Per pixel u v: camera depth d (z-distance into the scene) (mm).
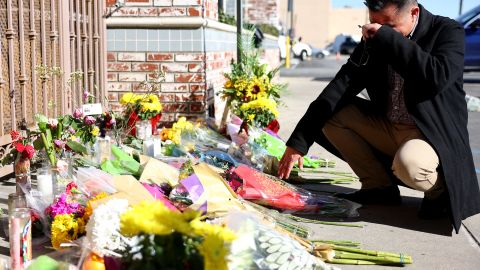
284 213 4293
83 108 4914
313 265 3031
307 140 4266
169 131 5691
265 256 2904
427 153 3941
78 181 3635
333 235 3918
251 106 5832
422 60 3758
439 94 4020
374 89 4387
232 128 5988
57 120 4402
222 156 5113
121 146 5016
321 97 4359
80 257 2883
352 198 4645
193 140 5684
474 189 4070
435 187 4066
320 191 5012
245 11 20609
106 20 6562
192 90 6605
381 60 4242
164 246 2176
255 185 4301
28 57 5098
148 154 5105
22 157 4148
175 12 6512
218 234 2164
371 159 4582
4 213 3947
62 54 5637
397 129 4332
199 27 6516
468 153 4070
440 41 3969
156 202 2301
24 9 5020
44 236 3570
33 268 2783
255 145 5422
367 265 3453
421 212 4309
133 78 6641
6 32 4746
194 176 3643
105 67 6574
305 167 5883
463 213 3982
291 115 9945
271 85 6215
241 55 6914
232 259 2697
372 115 4492
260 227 2996
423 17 4074
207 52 6680
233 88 6109
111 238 2803
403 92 4129
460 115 4105
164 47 6582
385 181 4609
